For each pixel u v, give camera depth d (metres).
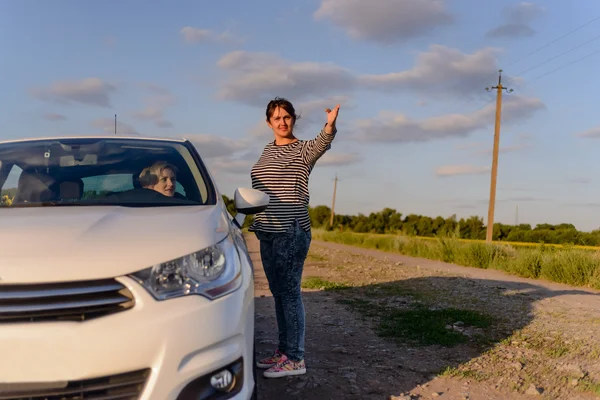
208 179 4.19
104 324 2.67
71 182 3.98
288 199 4.50
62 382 2.61
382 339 5.99
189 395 2.80
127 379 2.69
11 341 2.60
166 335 2.73
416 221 55.91
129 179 4.04
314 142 4.45
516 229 45.50
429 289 9.58
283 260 4.53
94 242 2.88
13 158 4.27
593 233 27.33
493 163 29.12
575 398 4.27
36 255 2.76
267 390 4.35
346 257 17.69
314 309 7.67
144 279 2.79
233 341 2.99
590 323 6.81
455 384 4.56
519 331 6.35
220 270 3.05
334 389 4.39
